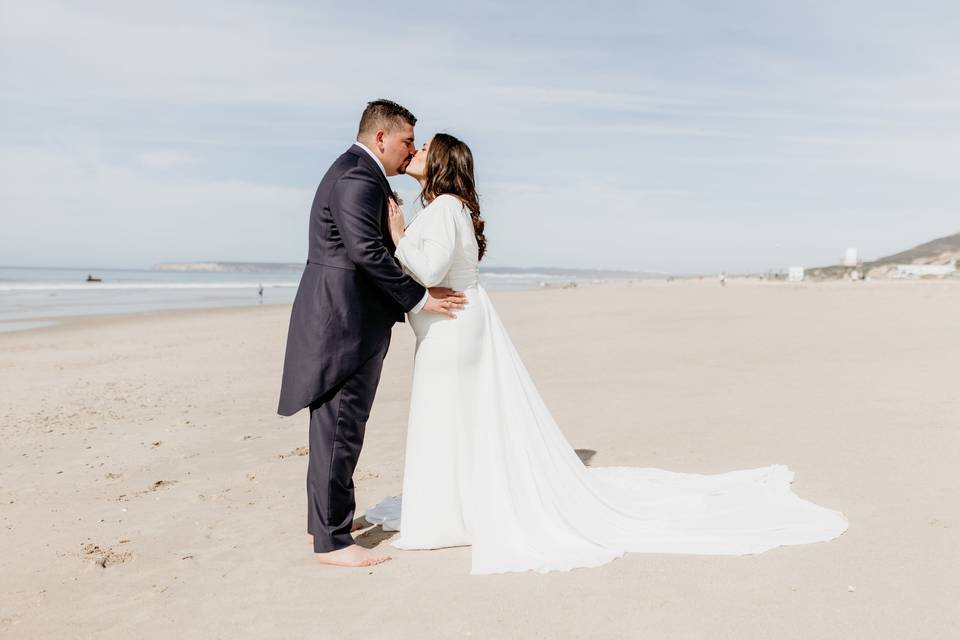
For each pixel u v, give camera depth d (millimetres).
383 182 3410
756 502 3721
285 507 4176
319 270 3328
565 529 3361
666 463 4672
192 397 8156
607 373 8719
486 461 3426
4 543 3641
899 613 2498
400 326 17078
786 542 3207
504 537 3295
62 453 5586
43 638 2619
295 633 2584
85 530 3824
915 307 17719
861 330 12328
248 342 14648
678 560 3096
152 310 26812
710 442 5152
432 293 3465
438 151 3535
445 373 3447
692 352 10320
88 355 12562
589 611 2631
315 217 3352
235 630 2631
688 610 2598
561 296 34344
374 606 2789
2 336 16328
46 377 9883
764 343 11000
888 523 3389
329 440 3314
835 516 3469
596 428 5773
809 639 2346
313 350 3273
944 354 8719
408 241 3447
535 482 3443
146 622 2729
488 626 2551
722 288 41625
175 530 3803
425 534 3434
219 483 4707
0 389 8844
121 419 6914
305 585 3041
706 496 3867
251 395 8258
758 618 2506
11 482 4793
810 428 5383
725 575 2904
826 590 2707
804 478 4164
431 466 3449
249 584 3068
